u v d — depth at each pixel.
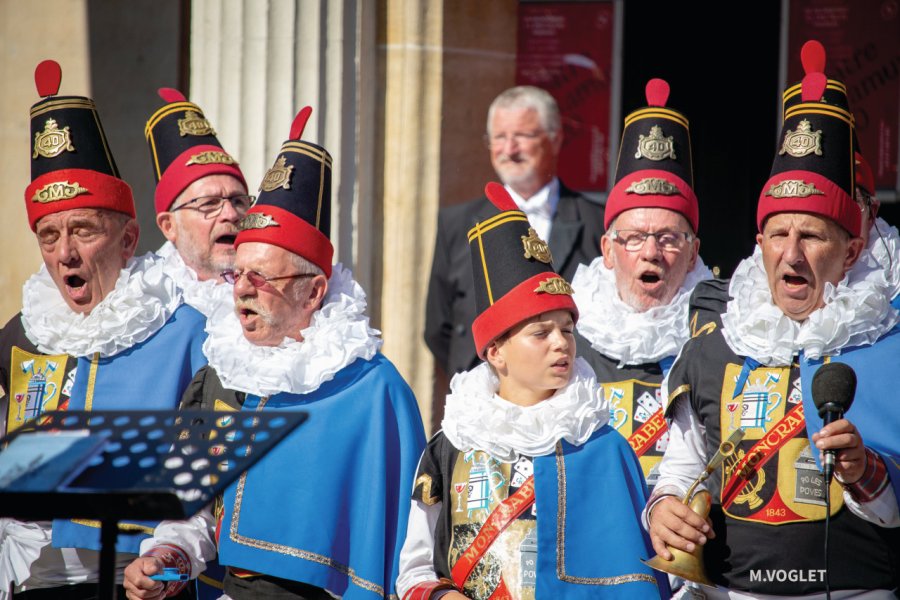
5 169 20.44
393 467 12.03
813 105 11.20
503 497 10.62
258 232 12.12
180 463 8.45
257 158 18.34
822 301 10.98
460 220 18.27
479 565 10.55
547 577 10.40
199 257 14.86
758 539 10.69
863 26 18.80
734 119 19.91
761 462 10.80
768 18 19.61
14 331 14.05
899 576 10.56
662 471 11.57
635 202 13.90
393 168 19.33
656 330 13.61
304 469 11.83
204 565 12.12
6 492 8.04
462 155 19.47
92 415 9.02
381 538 11.74
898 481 10.19
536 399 10.95
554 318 10.77
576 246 17.72
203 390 12.48
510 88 19.50
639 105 19.67
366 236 19.19
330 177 12.70
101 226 13.62
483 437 10.73
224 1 18.48
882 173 18.61
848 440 9.61
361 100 18.95
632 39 19.69
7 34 20.39
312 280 12.22
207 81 18.61
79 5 20.11
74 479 8.40
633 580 10.45
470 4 19.38
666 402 11.55
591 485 10.64
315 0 18.28
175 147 15.23
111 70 19.98
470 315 17.89
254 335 12.19
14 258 20.39
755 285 11.37
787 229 10.87
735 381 11.12
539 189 17.97
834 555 10.49
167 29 19.78
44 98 14.11
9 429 13.63
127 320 13.41
